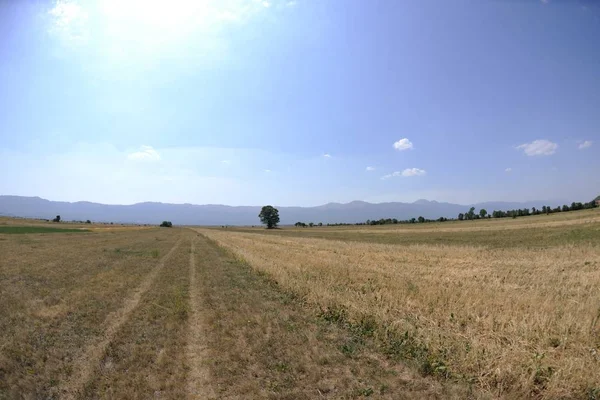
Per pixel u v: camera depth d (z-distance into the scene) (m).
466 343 6.41
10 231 57.69
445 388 5.17
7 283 13.49
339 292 11.05
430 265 18.47
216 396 5.11
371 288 11.91
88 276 15.38
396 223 141.50
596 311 7.92
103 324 8.59
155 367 6.06
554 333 6.85
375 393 5.11
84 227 95.31
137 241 42.44
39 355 6.58
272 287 13.12
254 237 54.19
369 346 6.88
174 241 44.50
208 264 20.48
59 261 20.36
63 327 8.30
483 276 14.39
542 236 36.84
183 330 8.09
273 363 6.15
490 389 5.06
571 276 13.42
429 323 7.73
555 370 5.31
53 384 5.50
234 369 5.95
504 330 7.06
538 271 15.12
